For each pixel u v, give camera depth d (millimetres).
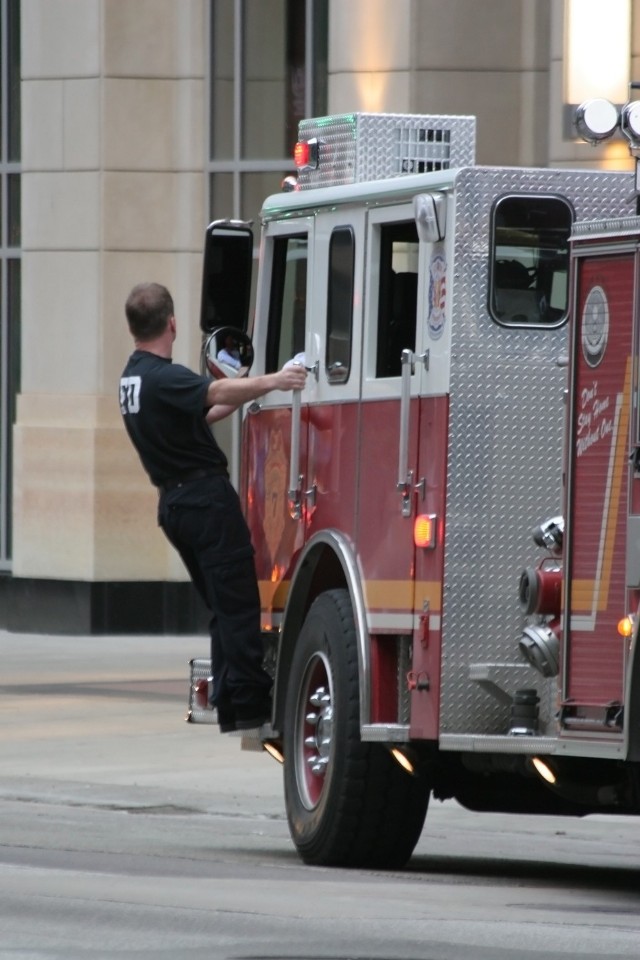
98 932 24859
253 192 75062
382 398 31547
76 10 76438
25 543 77938
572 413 28562
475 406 30188
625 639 27547
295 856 33594
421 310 30891
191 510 32875
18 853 32781
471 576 30078
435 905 27625
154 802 40406
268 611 34562
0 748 47438
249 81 75062
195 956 23250
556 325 30547
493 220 30375
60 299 77062
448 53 65875
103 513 76250
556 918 26625
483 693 30109
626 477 27703
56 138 76938
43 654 69750
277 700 33438
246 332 34500
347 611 31750
